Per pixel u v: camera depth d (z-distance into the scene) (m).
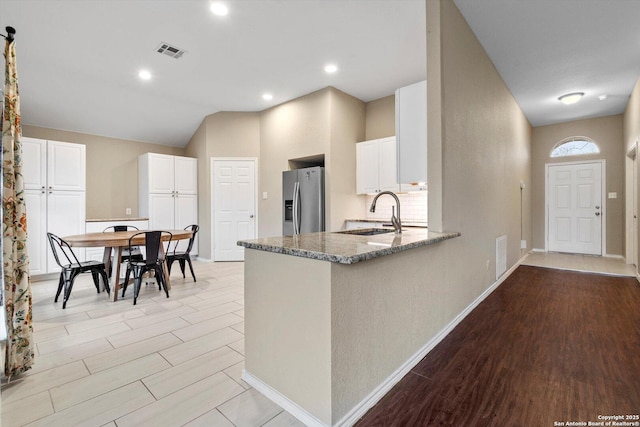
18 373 1.92
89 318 2.95
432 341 2.32
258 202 5.74
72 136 5.37
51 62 3.80
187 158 6.00
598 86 4.56
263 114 5.63
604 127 6.01
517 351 2.24
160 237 3.58
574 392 1.74
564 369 1.99
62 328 2.71
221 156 5.73
